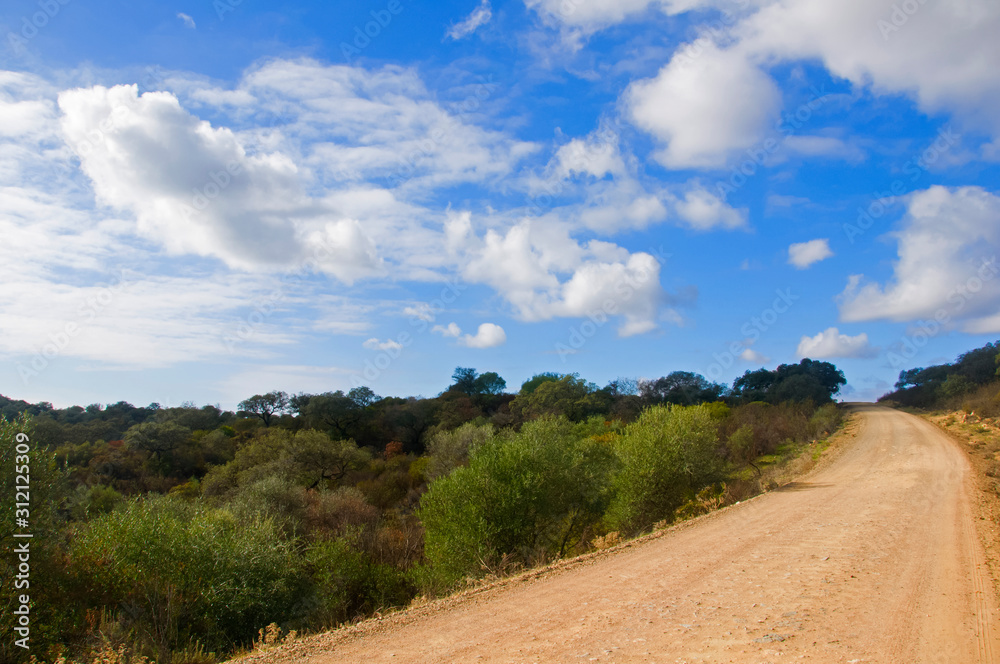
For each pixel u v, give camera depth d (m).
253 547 12.91
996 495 15.23
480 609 7.12
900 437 35.62
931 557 8.41
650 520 18.95
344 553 16.08
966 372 62.69
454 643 5.70
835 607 5.90
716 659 4.53
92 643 7.82
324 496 28.22
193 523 12.49
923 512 12.93
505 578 9.36
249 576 12.04
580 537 19.78
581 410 54.75
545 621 6.24
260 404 65.88
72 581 9.23
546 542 16.80
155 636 8.12
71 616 8.71
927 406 66.88
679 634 5.30
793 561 8.45
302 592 13.68
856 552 8.86
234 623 11.29
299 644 6.21
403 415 62.28
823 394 77.50
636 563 9.31
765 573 7.77
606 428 42.56
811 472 25.48
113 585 9.87
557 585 8.18
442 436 40.38
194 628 10.51
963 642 4.80
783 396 76.12
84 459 36.31
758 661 4.42
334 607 13.55
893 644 4.75
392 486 36.44
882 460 26.48
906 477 20.20
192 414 57.59
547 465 16.84
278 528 15.45
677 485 19.53
